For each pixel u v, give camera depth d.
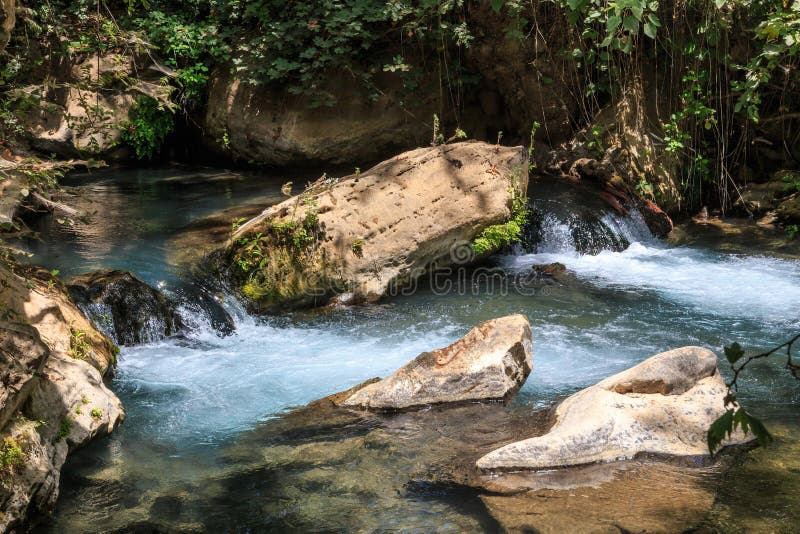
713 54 11.30
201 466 5.30
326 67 12.62
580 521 4.41
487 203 9.13
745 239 10.65
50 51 12.91
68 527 4.61
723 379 6.32
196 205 10.67
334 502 4.81
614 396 5.45
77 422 5.39
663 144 11.52
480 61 12.25
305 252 8.51
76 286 7.34
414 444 5.50
